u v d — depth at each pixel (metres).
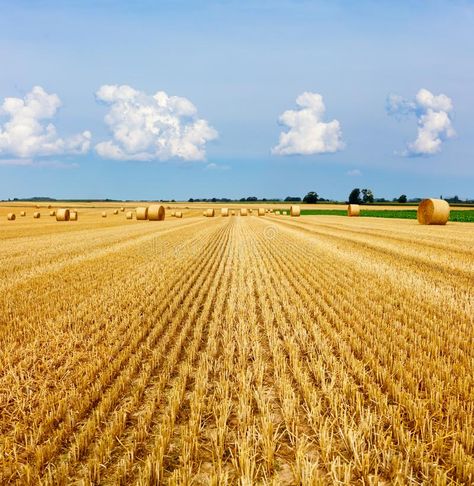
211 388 6.12
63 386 5.98
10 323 8.90
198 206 137.38
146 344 7.89
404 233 28.97
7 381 6.16
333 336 7.80
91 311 9.99
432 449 4.33
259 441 4.66
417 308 9.77
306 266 16.41
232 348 7.44
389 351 7.19
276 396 5.86
